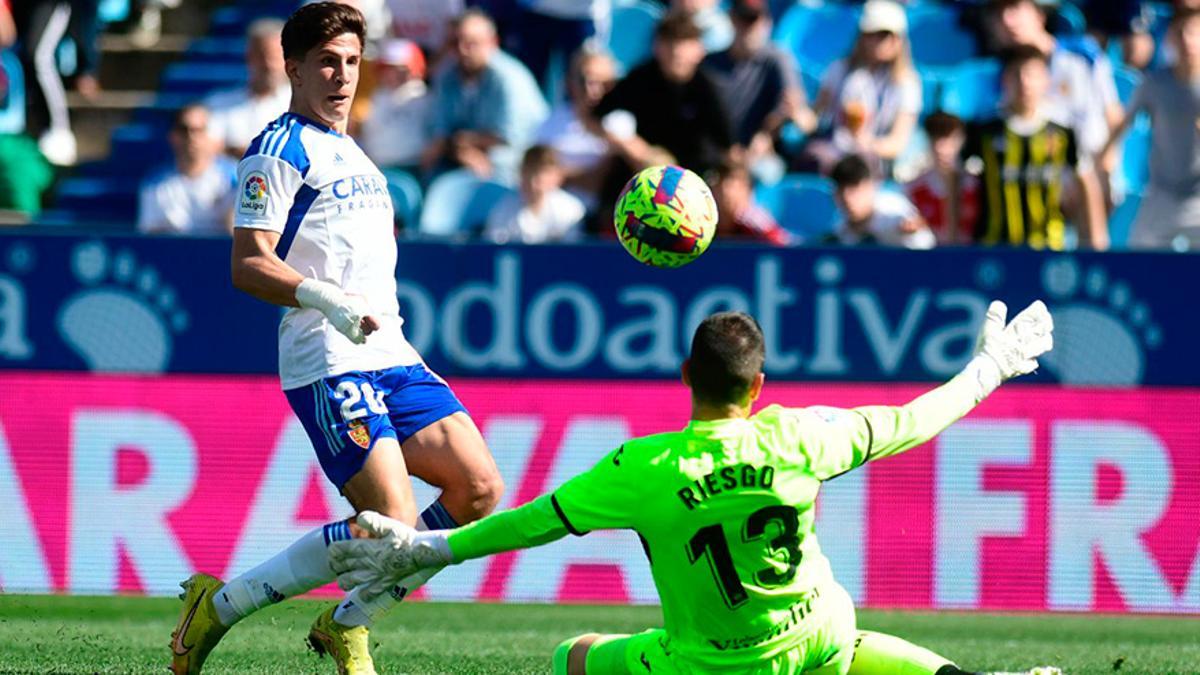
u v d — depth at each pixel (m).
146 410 30.22
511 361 30.25
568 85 40.34
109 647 23.75
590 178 39.03
